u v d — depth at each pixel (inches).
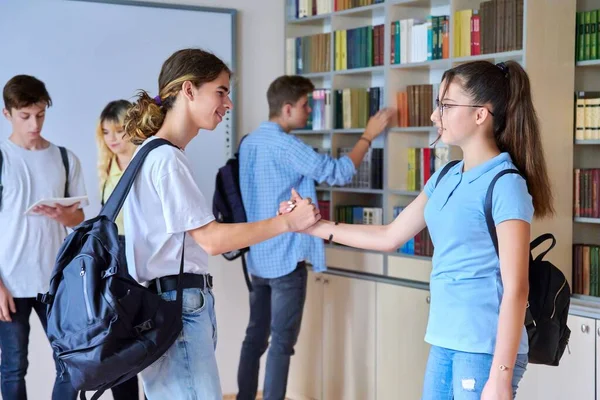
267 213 168.2
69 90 178.9
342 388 182.1
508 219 91.1
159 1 187.6
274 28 203.5
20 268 151.2
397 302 168.1
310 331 190.1
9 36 172.9
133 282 93.7
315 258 167.5
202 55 102.7
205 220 98.9
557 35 149.1
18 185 152.3
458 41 160.7
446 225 97.1
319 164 163.2
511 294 89.7
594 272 150.9
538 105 146.0
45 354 179.8
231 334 201.0
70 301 93.7
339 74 190.4
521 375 98.1
